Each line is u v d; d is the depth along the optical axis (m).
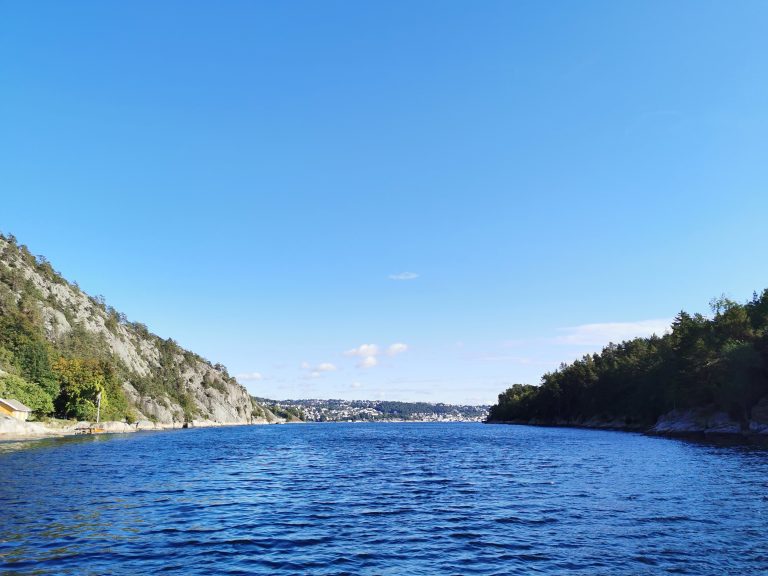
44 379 109.31
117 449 68.06
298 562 17.64
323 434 148.62
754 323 100.44
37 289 181.25
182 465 50.31
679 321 129.25
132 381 196.75
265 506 28.38
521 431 151.62
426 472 46.19
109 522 23.08
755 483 34.84
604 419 165.25
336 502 29.89
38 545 18.94
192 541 20.19
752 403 89.44
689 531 21.66
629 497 30.23
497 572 16.61
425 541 20.61
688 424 103.81
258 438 118.69
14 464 45.34
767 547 19.12
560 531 22.05
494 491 33.88
